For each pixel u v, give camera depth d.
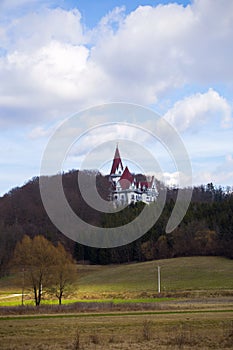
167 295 64.56
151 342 21.80
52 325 27.77
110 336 23.47
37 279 54.69
